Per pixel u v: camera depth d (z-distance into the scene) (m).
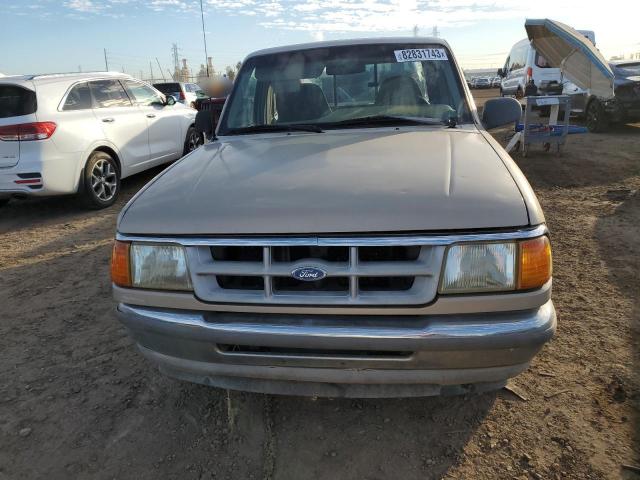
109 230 5.85
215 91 7.32
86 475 2.21
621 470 2.11
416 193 1.91
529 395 2.60
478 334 1.81
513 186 1.97
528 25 9.07
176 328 1.99
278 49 3.60
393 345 1.83
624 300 3.57
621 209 5.76
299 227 1.84
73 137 6.25
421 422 2.45
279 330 1.89
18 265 4.84
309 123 3.19
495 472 2.13
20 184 5.90
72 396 2.76
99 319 3.63
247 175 2.24
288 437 2.39
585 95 11.88
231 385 2.16
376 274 1.81
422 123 3.05
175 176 2.37
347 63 3.34
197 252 1.94
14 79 6.04
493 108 3.26
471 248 1.80
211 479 2.16
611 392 2.59
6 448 2.38
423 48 3.39
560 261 4.34
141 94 7.89
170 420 2.54
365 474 2.15
